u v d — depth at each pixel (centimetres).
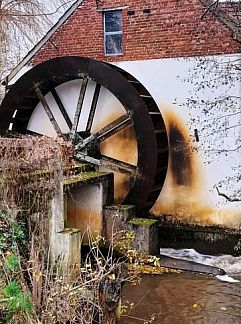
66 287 468
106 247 848
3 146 568
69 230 630
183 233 917
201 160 893
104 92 976
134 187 908
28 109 1061
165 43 906
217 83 862
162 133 905
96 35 976
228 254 871
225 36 848
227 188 873
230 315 598
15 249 506
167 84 910
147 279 727
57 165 621
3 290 437
